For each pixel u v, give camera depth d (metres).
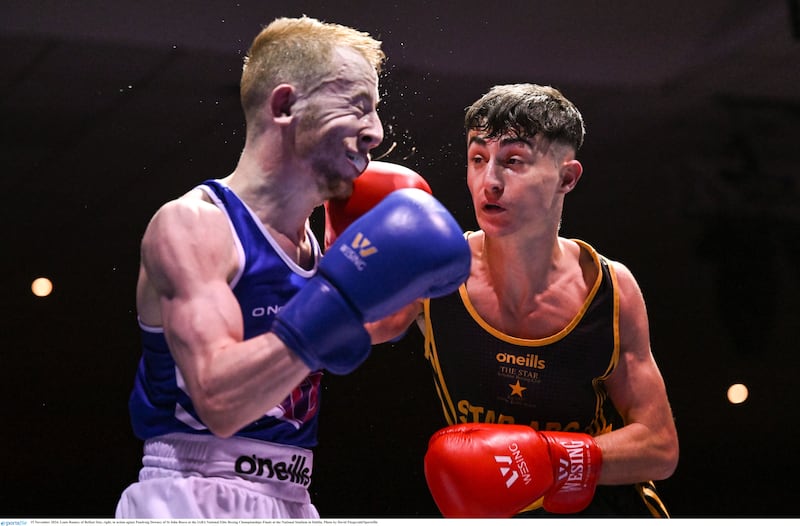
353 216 2.23
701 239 5.18
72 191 4.56
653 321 5.24
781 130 4.98
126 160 4.53
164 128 4.45
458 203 4.48
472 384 2.38
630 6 4.56
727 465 5.25
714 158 5.07
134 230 4.68
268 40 2.05
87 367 4.73
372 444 4.93
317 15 4.16
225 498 1.88
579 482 2.22
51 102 4.33
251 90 2.04
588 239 5.19
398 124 4.32
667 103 4.84
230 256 1.90
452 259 1.79
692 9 4.60
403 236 1.77
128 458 4.74
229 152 4.57
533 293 2.37
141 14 4.16
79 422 4.71
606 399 2.47
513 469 2.14
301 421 2.04
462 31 4.33
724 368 5.25
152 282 1.88
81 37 4.16
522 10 4.41
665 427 2.37
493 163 2.26
